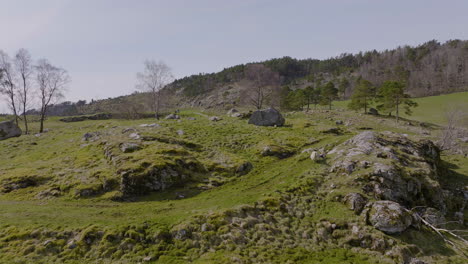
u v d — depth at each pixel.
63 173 32.75
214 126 55.16
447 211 29.84
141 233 21.16
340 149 37.16
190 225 22.03
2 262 17.75
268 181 32.38
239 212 24.27
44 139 52.59
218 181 32.72
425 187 29.36
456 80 156.25
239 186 31.62
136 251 19.61
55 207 25.84
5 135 55.22
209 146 43.56
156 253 19.47
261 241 21.31
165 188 30.05
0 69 63.94
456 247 22.61
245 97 118.25
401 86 82.31
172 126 53.78
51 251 19.20
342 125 74.50
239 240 21.14
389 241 21.53
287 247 21.05
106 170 32.09
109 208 26.00
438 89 149.38
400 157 32.94
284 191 28.50
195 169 34.19
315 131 53.19
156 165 30.91
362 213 24.33
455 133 65.12
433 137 65.19
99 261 18.62
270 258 19.53
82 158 36.91
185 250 19.94
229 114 76.94
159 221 22.75
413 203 27.61
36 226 21.52
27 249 19.02
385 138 38.44
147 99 110.19
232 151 42.56
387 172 28.34
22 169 34.53
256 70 103.12
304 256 20.06
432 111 101.81
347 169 30.38
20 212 24.39
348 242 22.02
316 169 33.03
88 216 24.00
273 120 58.91
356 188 27.56
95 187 29.28
